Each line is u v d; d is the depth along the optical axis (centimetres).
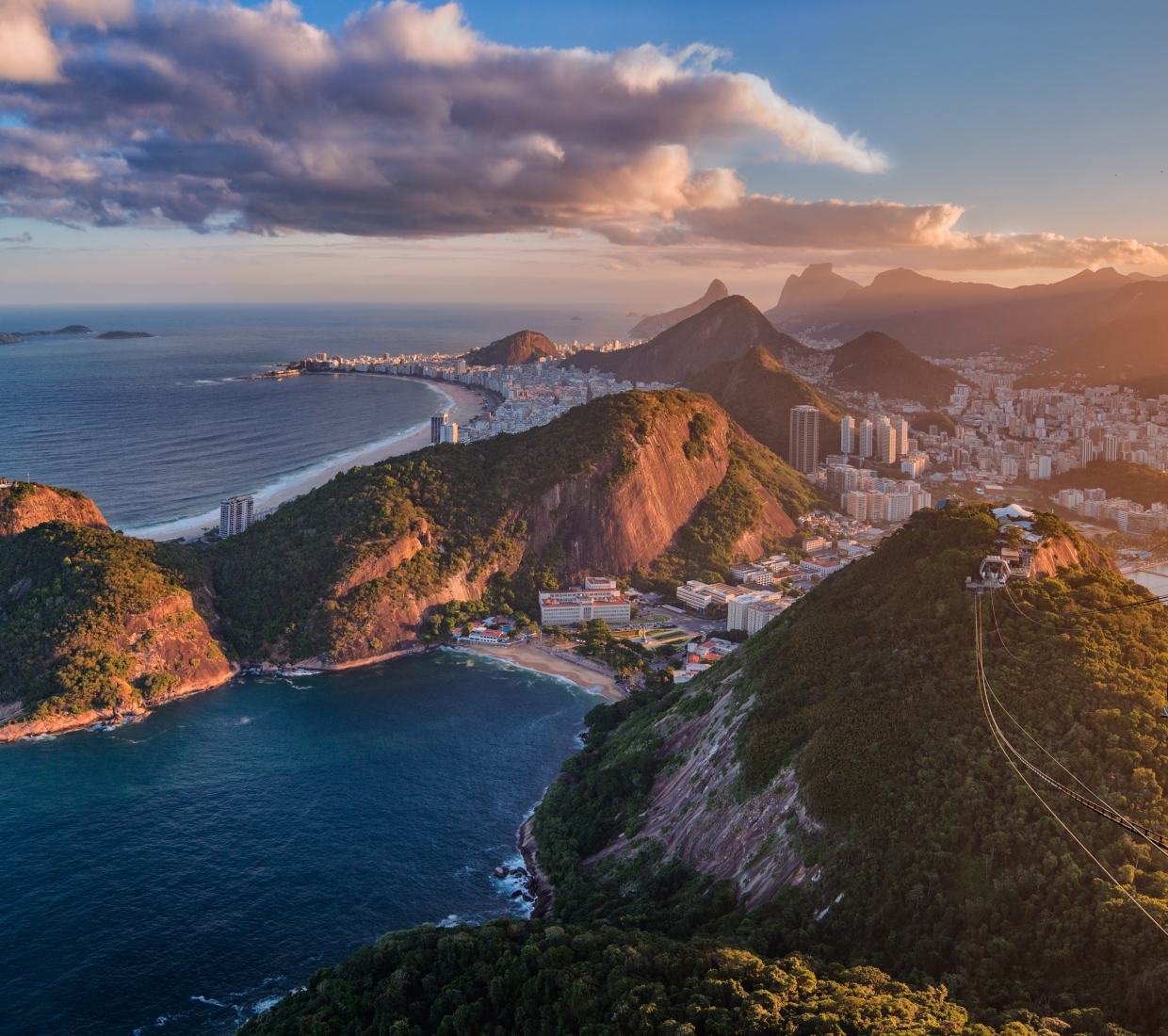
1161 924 7981
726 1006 8431
